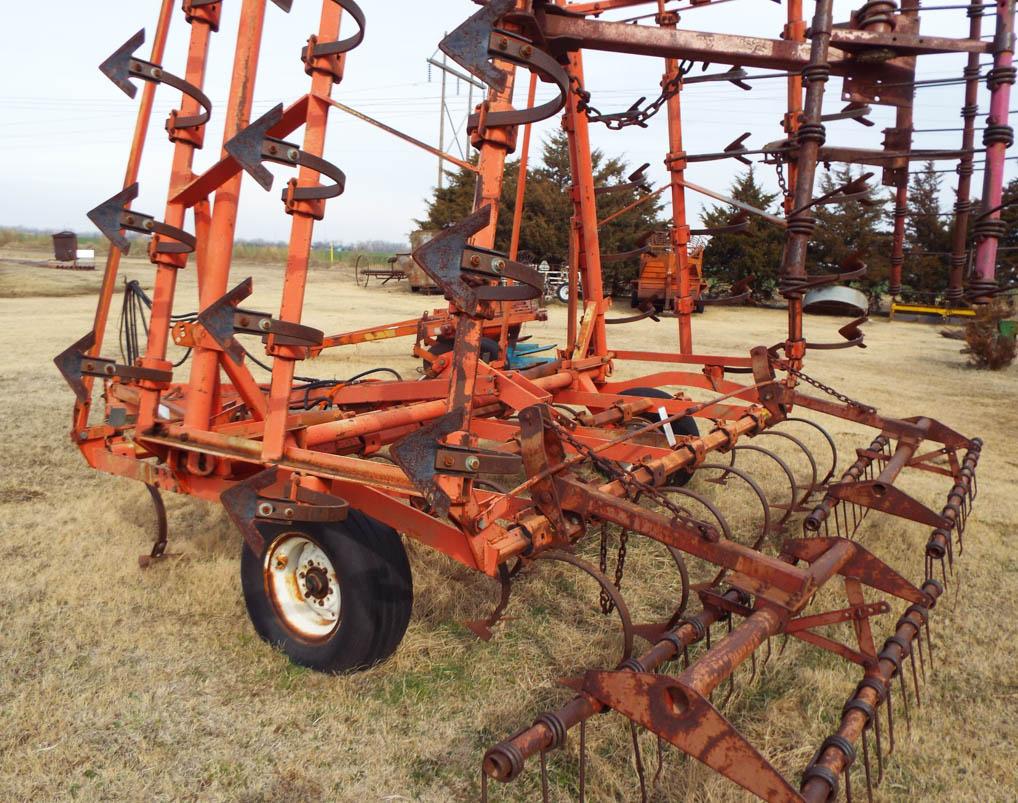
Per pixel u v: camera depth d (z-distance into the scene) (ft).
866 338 67.97
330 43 10.00
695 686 6.34
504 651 12.07
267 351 10.53
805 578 7.89
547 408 9.83
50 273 91.66
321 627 11.71
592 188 20.03
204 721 10.17
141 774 9.16
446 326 31.35
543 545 9.98
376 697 10.78
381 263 154.51
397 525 10.36
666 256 79.77
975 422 31.83
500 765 6.03
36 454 22.20
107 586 13.87
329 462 10.53
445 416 8.55
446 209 114.11
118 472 13.09
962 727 10.62
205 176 11.71
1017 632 13.32
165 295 12.34
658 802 8.81
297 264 10.44
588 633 12.73
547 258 106.11
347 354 45.78
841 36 12.59
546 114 8.28
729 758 6.05
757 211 17.80
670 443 18.76
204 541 15.87
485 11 8.35
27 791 8.81
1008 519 19.38
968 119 13.60
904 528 18.28
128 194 12.36
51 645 11.87
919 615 9.10
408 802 8.82
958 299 13.92
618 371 43.60
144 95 12.87
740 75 16.80
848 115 14.51
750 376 42.27
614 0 19.16
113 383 15.76
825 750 6.78
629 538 17.24
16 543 15.79
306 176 10.31
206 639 12.23
